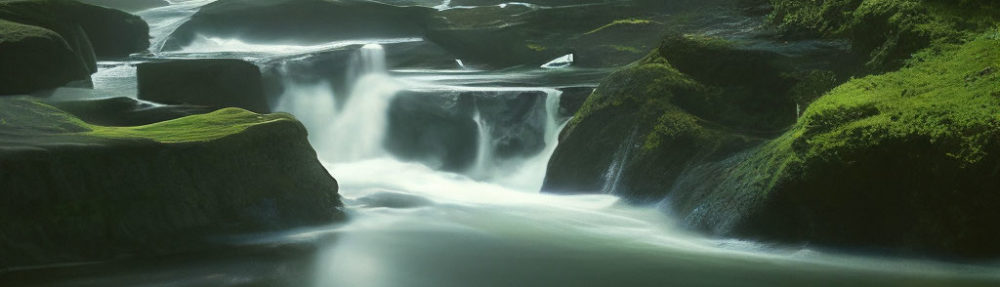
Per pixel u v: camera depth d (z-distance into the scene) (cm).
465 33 2184
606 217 948
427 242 820
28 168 704
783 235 775
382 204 1009
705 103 1072
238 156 845
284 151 905
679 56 1154
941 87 823
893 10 1052
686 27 1897
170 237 760
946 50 952
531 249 794
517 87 1497
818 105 841
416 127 1427
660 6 2125
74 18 1552
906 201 718
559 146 1160
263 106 1347
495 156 1382
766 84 1063
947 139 695
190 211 785
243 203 829
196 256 735
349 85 1496
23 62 1208
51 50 1250
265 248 773
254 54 1906
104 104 1139
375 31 2383
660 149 1019
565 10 2186
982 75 820
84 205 726
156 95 1269
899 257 712
